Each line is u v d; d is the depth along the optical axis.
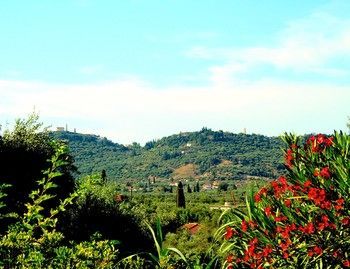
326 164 4.70
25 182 17.62
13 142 18.91
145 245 23.39
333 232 4.22
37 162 18.27
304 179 4.66
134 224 23.53
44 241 4.10
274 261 4.43
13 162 17.69
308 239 4.35
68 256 3.82
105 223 21.34
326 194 4.36
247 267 4.59
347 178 4.36
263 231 4.58
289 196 4.93
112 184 23.91
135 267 4.39
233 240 4.90
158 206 86.50
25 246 3.95
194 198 148.38
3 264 3.74
